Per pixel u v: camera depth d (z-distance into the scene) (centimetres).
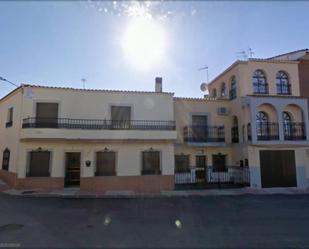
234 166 1802
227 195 1420
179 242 629
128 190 1512
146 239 649
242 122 1744
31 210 968
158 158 1591
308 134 1717
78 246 588
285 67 1841
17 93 1577
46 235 667
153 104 1627
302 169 1738
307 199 1316
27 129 1390
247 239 659
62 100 1508
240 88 1773
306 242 638
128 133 1516
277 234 707
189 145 1734
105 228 746
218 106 1883
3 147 1747
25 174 1420
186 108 1823
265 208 1082
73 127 1488
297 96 1777
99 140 1475
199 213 975
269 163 1702
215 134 1825
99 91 1565
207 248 589
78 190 1453
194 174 1772
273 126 1708
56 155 1473
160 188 1547
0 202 1115
